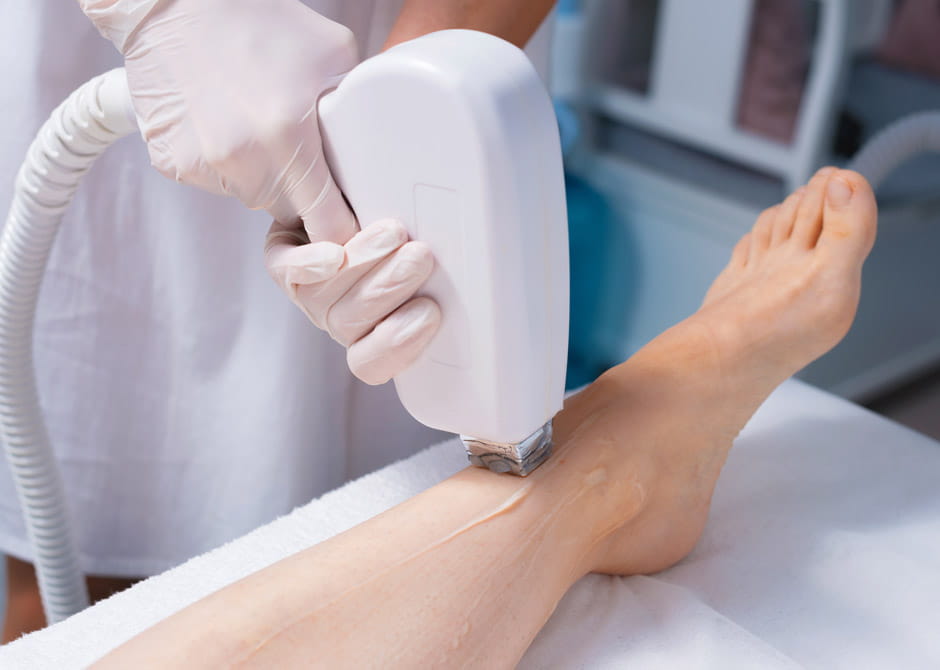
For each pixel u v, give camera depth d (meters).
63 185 0.61
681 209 1.74
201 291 0.84
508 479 0.59
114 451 0.93
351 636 0.49
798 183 1.61
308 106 0.44
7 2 0.76
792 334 0.73
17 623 1.03
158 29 0.46
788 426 0.84
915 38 1.80
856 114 1.76
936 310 1.77
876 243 1.57
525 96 0.40
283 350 0.85
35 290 0.66
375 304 0.45
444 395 0.48
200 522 0.96
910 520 0.73
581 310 1.91
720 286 0.84
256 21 0.45
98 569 0.99
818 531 0.71
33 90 0.78
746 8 1.63
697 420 0.68
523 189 0.41
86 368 0.89
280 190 0.46
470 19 0.62
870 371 1.72
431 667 0.50
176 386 0.90
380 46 0.81
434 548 0.54
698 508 0.68
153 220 0.83
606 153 1.90
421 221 0.43
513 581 0.55
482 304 0.43
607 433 0.64
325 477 0.95
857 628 0.62
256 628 0.48
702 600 0.65
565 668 0.57
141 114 0.49
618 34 1.85
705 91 1.73
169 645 0.47
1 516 0.94
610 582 0.66
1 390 0.70
